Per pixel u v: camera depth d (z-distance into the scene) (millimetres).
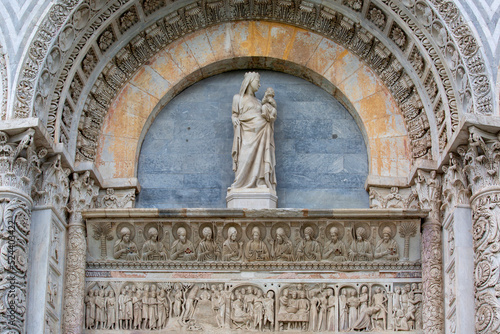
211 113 17125
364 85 16938
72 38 15891
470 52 15078
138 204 16500
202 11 17203
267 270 15648
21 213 14406
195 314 15422
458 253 14594
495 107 14609
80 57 16062
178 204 16484
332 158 16750
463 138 14703
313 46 17250
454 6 15367
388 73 16828
